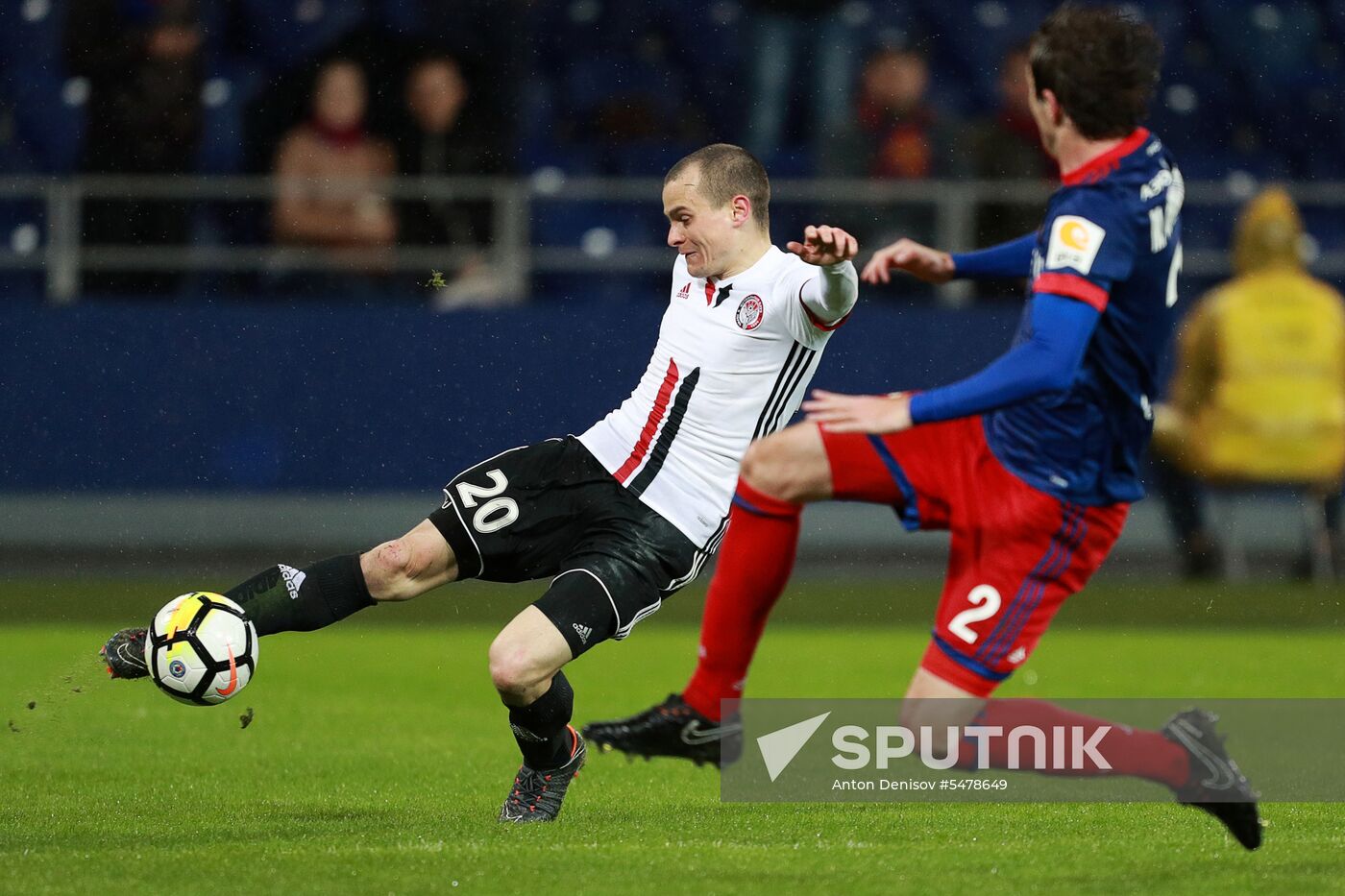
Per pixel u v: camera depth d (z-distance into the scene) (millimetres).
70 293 45125
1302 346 42750
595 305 43781
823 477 15602
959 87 55562
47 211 49125
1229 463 42906
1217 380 43062
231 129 50375
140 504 43938
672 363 17109
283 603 16719
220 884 13227
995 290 46219
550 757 16656
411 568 16828
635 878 13516
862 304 45594
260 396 44125
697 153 17094
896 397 13977
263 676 28672
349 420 44125
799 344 16891
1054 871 13953
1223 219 52562
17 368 43969
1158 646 33875
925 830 16297
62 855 14461
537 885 13234
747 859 14352
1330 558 44000
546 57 53875
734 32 54531
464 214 45562
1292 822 16984
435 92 45938
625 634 16625
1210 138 55625
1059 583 15047
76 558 43531
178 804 17656
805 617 38094
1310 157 55625
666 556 16750
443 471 44000
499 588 43688
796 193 45656
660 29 54500
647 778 19938
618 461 17062
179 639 16219
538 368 43844
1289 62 56188
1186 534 43906
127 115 47500
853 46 54844
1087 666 31000
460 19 47344
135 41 47656
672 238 17047
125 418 44031
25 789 18484
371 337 44125
